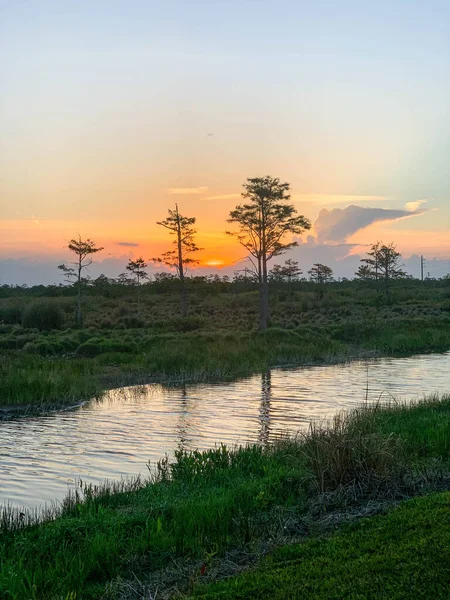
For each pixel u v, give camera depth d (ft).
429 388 72.23
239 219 172.65
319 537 22.33
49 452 42.57
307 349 111.96
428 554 19.27
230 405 62.03
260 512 25.68
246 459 34.27
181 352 95.25
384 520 22.99
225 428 50.24
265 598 17.52
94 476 36.40
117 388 76.54
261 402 63.57
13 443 45.62
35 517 27.78
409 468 29.66
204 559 21.09
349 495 26.58
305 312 223.71
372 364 100.68
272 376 86.43
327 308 229.25
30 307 163.94
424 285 352.49
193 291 287.28
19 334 145.89
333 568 19.04
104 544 22.08
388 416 44.73
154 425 52.16
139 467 38.42
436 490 27.27
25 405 63.62
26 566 21.06
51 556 22.02
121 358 98.58
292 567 19.53
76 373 81.87
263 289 172.76
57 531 23.43
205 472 32.53
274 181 174.09
